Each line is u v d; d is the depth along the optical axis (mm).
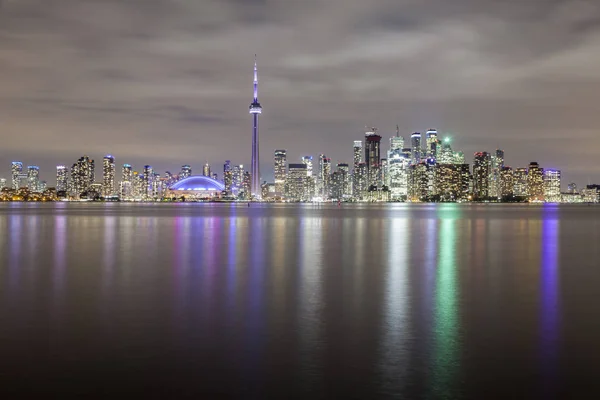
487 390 15133
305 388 15266
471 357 17969
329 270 40875
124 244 64438
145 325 22391
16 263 44938
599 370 16688
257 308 25906
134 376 16156
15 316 24094
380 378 16031
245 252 54719
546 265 44312
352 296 29266
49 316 24125
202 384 15539
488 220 147500
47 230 92625
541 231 94438
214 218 154375
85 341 19891
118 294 29922
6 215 174625
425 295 29641
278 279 35844
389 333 21062
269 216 176125
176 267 42469
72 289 31656
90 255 51531
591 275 38219
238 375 16266
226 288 32000
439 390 15133
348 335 20797
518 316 24141
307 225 115375
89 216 166625
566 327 22109
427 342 19797
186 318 23750
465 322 22953
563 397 14680
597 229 101375
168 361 17547
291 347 19156
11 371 16547
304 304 26984
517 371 16609
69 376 16141
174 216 170625
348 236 80500
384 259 48469
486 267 42781
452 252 55625
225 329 21719
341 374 16375
